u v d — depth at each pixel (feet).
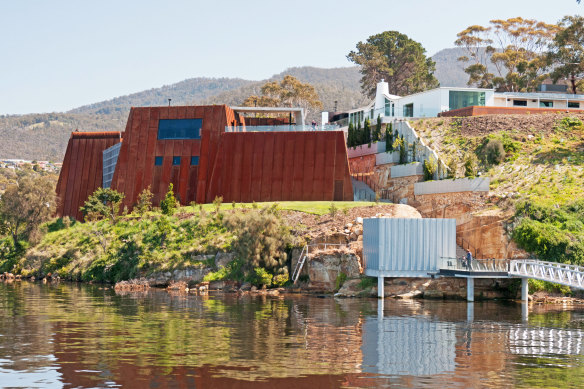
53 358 116.06
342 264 213.87
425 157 278.05
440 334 141.49
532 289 204.13
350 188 284.20
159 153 304.91
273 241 225.56
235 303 189.88
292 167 289.53
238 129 299.58
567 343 133.49
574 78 456.86
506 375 108.37
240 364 112.78
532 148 269.23
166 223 257.55
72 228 307.78
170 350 122.93
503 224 220.02
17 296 206.28
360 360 116.88
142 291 224.12
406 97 365.40
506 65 528.22
